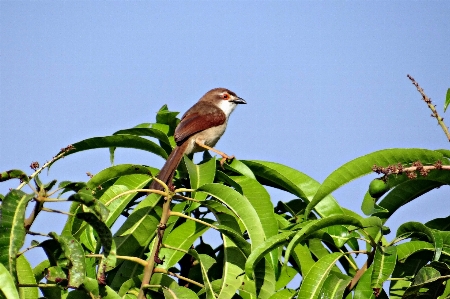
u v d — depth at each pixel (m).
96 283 7.80
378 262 8.32
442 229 10.30
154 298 9.18
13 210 6.95
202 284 9.91
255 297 9.66
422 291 9.01
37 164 7.66
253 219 9.06
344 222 8.50
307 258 10.00
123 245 9.90
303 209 11.50
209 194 9.24
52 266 7.62
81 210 9.46
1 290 6.51
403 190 9.93
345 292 8.88
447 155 9.59
